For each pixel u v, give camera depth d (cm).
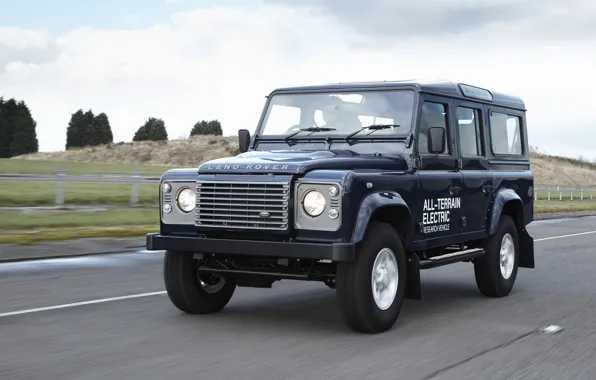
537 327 690
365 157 688
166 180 688
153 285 916
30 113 9231
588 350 596
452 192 776
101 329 652
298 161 637
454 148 794
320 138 752
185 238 659
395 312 664
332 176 613
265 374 508
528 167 988
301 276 662
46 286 900
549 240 1688
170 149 9144
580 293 909
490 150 880
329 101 764
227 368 523
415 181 705
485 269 862
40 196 2484
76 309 749
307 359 553
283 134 777
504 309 791
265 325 680
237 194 639
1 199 2291
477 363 549
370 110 742
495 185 878
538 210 3106
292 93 789
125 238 1486
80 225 1709
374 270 640
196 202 657
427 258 794
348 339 624
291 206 620
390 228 662
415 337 638
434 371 523
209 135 9750
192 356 556
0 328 652
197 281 718
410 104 731
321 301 814
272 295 853
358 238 609
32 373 502
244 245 629
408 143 715
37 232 1501
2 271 1035
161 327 665
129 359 545
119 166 5606
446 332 662
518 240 924
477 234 833
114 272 1036
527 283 996
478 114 859
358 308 629
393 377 506
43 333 632
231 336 630
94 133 9712
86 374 502
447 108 787
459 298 866
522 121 976
